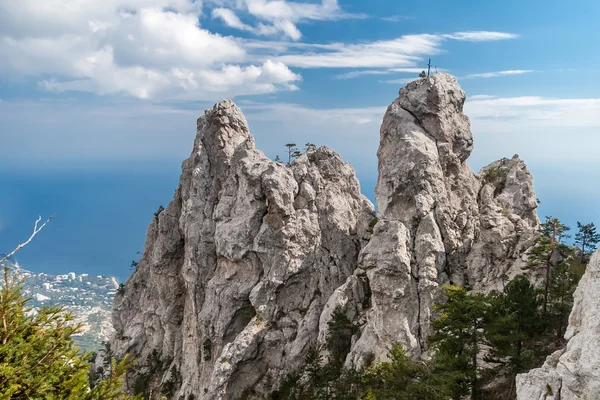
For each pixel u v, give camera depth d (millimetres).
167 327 116562
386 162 81438
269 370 87188
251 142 105625
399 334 67375
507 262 73375
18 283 24625
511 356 49625
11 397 23297
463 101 86062
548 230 70562
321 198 98312
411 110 83688
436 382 48281
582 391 32656
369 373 60031
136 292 135375
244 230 95250
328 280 92875
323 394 70188
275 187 94062
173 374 109938
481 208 82875
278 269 91812
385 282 70188
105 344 136250
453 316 49875
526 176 88625
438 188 77625
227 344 89188
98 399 25828
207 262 104875
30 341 25203
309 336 87375
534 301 54375
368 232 96062
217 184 109500
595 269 35719
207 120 113500
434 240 73375
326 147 104438
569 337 37094
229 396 85938
